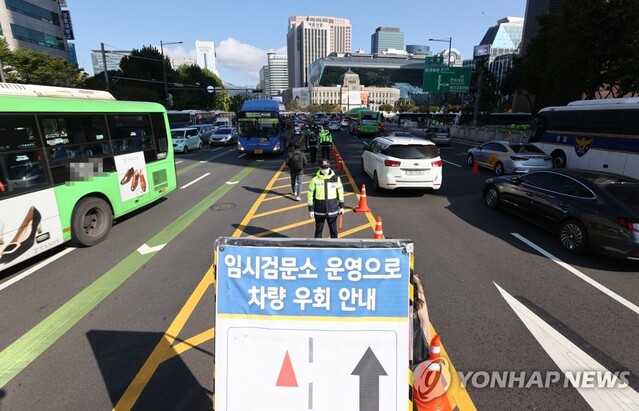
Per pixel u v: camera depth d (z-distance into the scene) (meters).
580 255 6.78
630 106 12.21
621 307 4.97
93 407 3.30
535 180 8.24
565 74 22.11
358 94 135.38
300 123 56.56
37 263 6.46
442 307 4.96
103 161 7.67
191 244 7.37
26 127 5.95
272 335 2.43
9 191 5.64
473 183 14.00
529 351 4.06
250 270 2.43
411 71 175.00
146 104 9.41
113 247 7.23
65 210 6.72
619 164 12.67
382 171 11.55
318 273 2.40
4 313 4.85
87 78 38.00
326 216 6.66
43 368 3.79
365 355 2.41
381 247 2.38
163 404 3.33
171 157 10.48
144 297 5.25
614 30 18.36
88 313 4.83
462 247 7.20
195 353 4.03
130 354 4.01
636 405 3.35
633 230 5.91
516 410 3.29
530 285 5.61
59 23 56.72
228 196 11.82
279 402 2.43
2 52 28.66
